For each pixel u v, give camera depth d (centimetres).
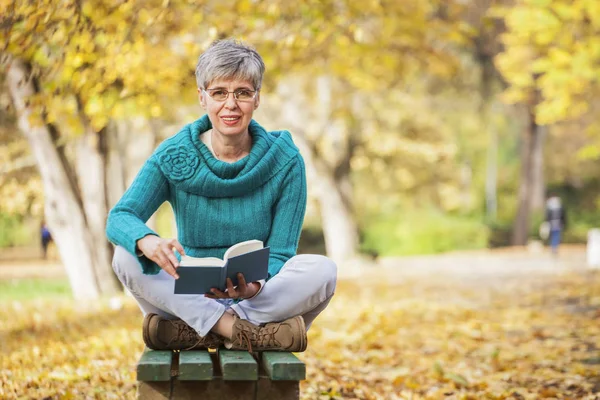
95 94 898
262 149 402
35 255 3703
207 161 394
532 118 3788
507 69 2245
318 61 1496
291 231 409
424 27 1423
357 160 3259
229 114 388
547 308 1416
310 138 2748
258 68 393
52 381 679
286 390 351
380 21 1452
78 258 1520
